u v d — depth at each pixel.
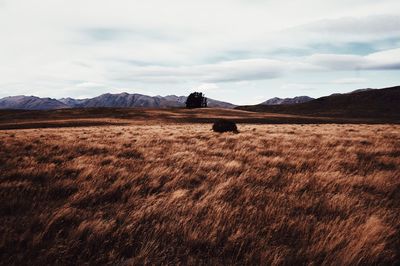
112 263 3.68
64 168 9.01
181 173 8.09
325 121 79.31
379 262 3.66
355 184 7.06
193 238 4.14
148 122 72.38
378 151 12.02
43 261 3.65
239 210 5.35
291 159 10.62
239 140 17.16
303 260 3.66
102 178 7.81
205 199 5.85
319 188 6.82
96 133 25.64
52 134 24.39
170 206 5.52
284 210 5.33
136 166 9.43
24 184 7.09
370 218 4.60
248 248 4.00
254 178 7.78
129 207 5.67
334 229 4.36
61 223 4.85
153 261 3.70
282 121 77.44
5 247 3.95
